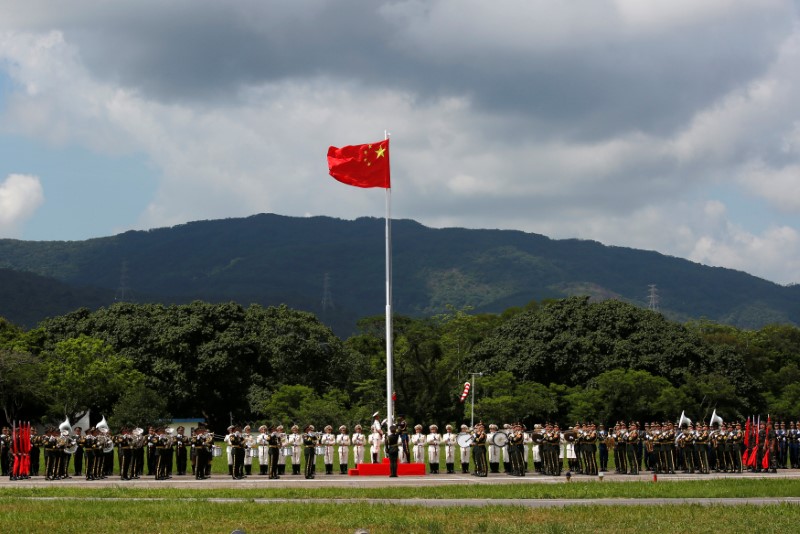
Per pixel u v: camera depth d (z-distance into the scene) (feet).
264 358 395.14
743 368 361.51
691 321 597.93
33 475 176.76
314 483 153.79
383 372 403.13
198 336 386.73
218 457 248.52
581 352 359.87
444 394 395.75
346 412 352.08
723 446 189.47
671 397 320.50
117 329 388.98
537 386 342.64
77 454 179.22
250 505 115.65
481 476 169.99
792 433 206.69
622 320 370.94
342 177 178.60
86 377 330.75
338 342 415.44
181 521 102.94
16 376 327.26
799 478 163.12
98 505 116.57
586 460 177.37
